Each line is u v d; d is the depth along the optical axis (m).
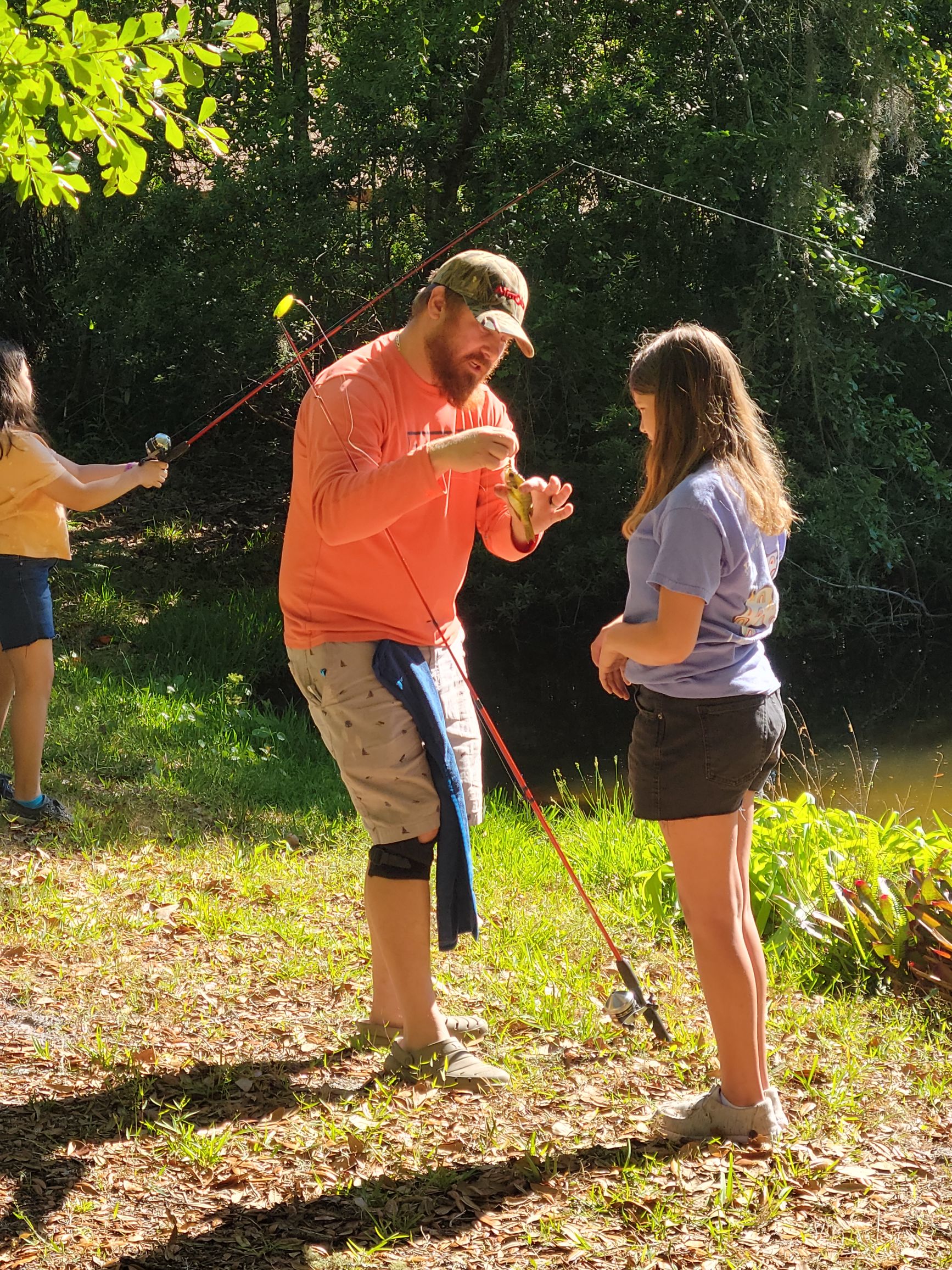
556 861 6.20
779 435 13.16
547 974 4.37
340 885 5.39
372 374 3.46
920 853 5.32
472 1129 3.28
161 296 13.55
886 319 14.47
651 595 3.14
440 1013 3.75
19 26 3.22
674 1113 3.27
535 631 14.15
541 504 3.65
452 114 13.52
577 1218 2.90
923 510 14.68
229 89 13.62
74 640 11.43
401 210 13.53
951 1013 4.26
